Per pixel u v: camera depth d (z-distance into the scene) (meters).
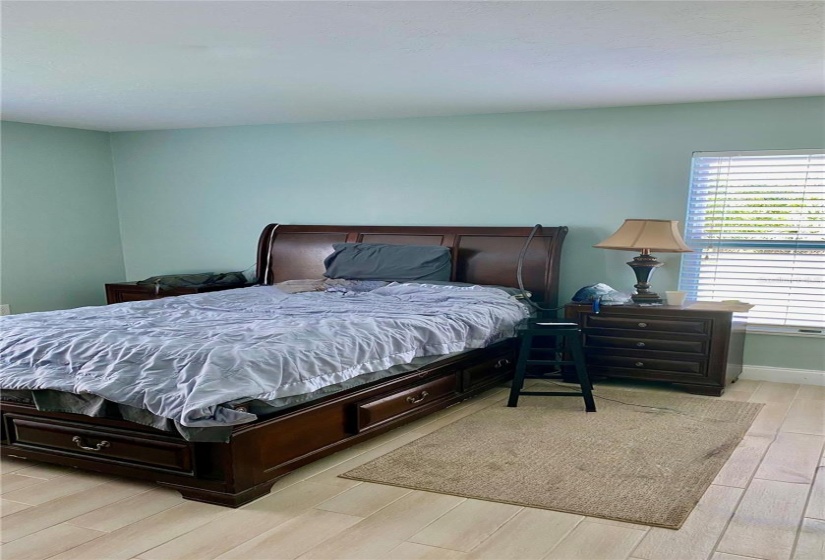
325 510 2.55
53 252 6.11
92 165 6.46
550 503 2.59
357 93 4.46
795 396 4.26
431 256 5.11
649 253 4.88
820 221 4.51
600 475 2.88
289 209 6.10
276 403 2.69
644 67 3.66
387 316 3.79
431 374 3.73
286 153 6.04
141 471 2.77
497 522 2.43
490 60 3.52
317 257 5.74
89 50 3.28
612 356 4.54
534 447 3.25
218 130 6.27
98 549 2.26
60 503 2.65
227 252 6.39
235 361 2.69
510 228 5.16
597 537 2.30
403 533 2.35
